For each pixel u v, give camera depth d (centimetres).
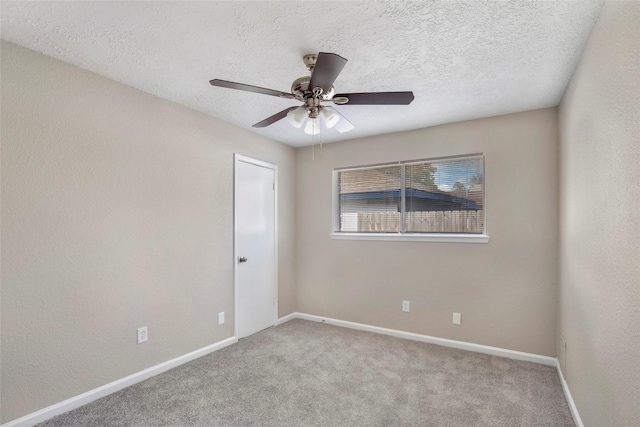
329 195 402
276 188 397
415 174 348
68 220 210
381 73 221
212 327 311
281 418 203
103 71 222
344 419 203
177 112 280
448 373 263
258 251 371
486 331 305
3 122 183
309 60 199
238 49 192
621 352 130
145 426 194
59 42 185
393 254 355
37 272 196
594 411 164
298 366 277
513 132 295
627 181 123
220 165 322
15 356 188
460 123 319
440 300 327
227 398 226
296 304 429
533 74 220
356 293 380
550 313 279
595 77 162
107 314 230
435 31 172
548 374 261
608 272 145
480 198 314
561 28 168
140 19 163
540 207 283
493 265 302
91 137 222
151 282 259
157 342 263
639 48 111
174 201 278
